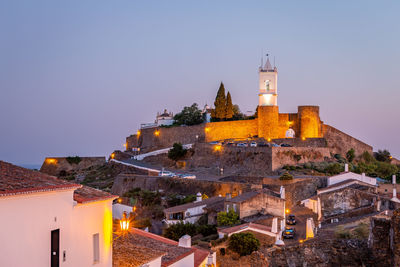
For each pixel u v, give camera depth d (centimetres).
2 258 1530
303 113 12012
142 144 14738
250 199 5403
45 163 14225
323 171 9656
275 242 3931
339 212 5856
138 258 2344
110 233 2250
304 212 6525
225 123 12462
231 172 10119
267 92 12162
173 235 5334
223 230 4434
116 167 13025
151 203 8094
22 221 1620
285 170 9519
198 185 8512
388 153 12888
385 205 5419
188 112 14312
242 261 3841
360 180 7475
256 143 10912
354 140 12369
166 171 10144
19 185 1653
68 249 1880
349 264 3178
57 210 1812
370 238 3103
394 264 2695
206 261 3341
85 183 12331
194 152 11569
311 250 3406
